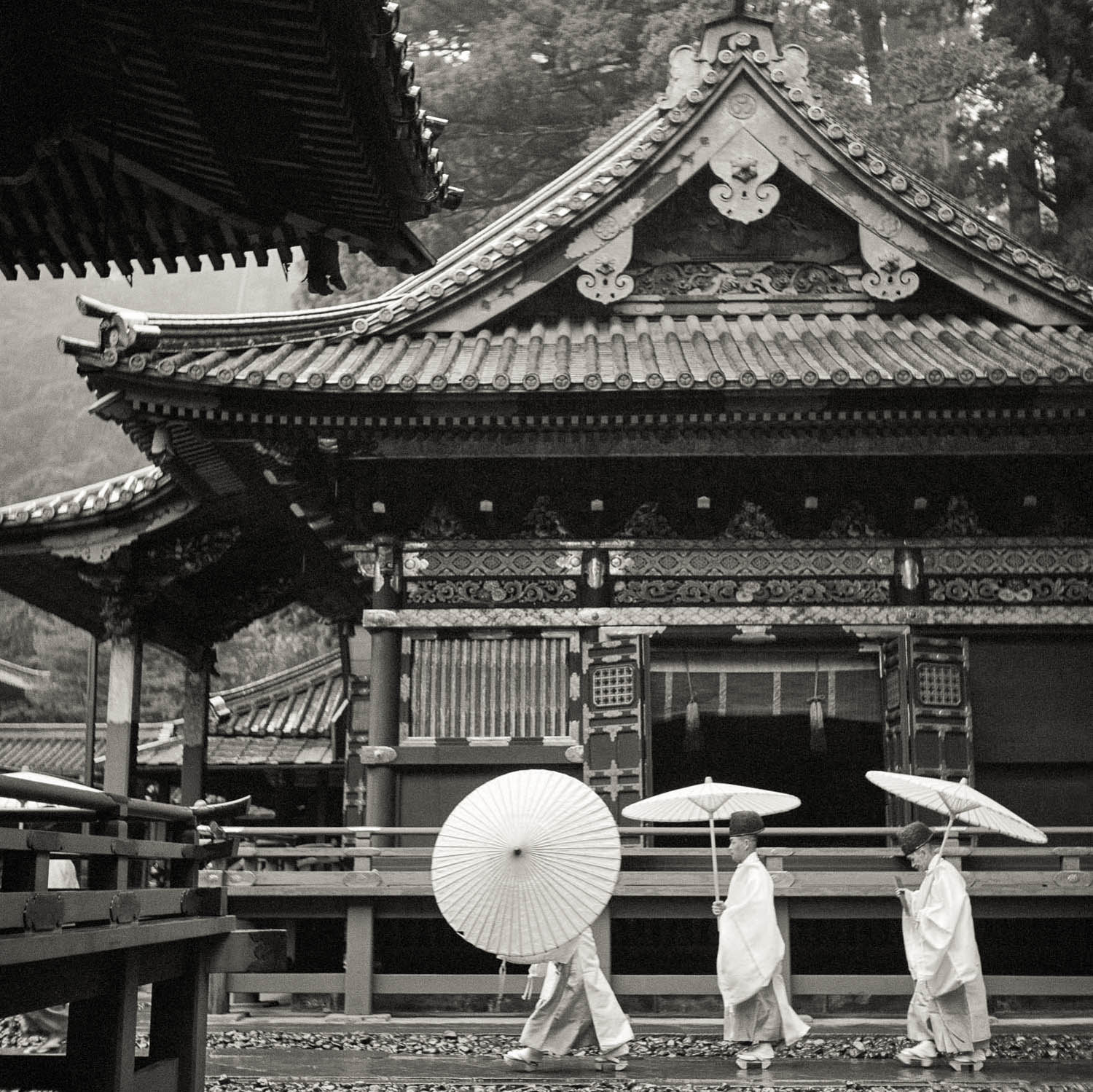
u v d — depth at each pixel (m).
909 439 14.58
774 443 14.59
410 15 31.52
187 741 20.08
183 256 9.54
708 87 15.62
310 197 8.45
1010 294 15.70
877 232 15.77
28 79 7.00
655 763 22.22
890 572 15.05
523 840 10.13
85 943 5.76
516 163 31.86
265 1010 14.58
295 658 38.88
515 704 14.91
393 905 13.74
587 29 29.12
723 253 16.14
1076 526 15.21
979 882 13.60
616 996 13.50
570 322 16.12
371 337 15.48
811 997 14.17
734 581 15.05
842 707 15.27
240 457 15.40
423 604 15.09
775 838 20.88
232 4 6.45
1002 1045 12.35
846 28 32.94
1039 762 14.83
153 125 7.75
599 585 15.02
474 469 15.09
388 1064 11.20
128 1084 6.68
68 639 46.66
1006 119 28.48
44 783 5.66
